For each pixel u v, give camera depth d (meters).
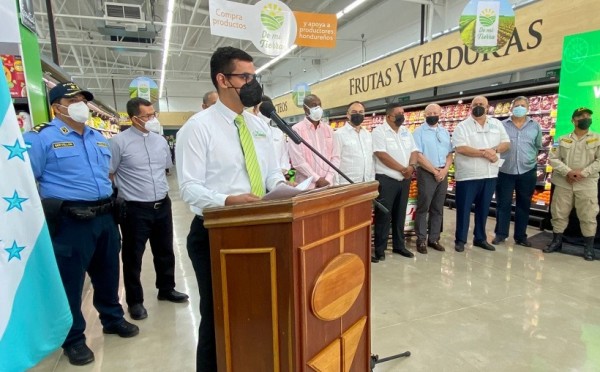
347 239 1.16
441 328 2.29
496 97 5.88
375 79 8.09
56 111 1.93
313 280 1.01
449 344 2.11
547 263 3.48
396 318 2.43
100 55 17.16
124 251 2.55
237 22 4.46
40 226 1.18
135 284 2.57
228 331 1.06
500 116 5.62
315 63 15.49
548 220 4.77
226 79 1.30
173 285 2.88
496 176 3.85
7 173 1.12
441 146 3.87
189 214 6.52
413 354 2.01
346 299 1.13
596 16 4.00
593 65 3.85
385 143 3.54
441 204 3.93
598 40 3.78
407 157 3.61
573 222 4.05
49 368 1.98
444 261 3.57
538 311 2.50
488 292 2.83
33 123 2.41
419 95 9.77
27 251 1.15
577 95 3.99
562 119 4.12
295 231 0.93
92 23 12.66
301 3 11.27
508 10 4.35
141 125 2.54
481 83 8.38
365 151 3.51
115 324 2.31
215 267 1.07
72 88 1.91
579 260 3.55
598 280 3.04
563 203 3.72
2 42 2.21
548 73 5.12
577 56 3.95
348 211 1.15
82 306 2.80
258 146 1.48
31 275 1.16
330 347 1.09
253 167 1.38
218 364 1.11
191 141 1.29
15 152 1.13
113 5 9.40
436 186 3.82
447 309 2.55
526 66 4.84
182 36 14.27
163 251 2.80
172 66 19.77
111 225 2.16
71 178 1.91
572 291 2.83
